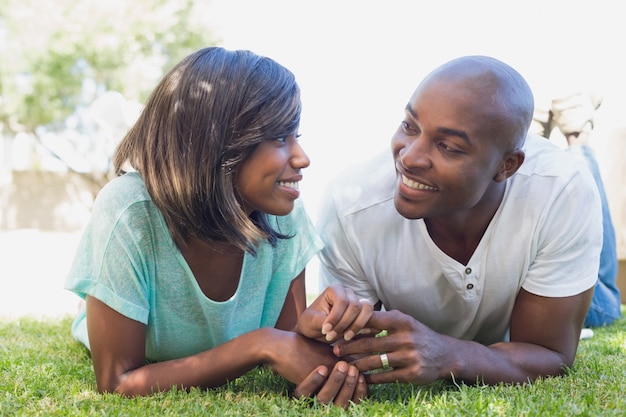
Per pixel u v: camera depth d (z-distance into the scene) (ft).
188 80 6.81
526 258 7.48
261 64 6.95
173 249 7.16
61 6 44.98
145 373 6.87
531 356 7.32
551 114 14.93
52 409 6.45
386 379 6.59
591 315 12.72
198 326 7.66
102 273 6.92
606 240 13.37
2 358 8.63
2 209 59.77
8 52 47.24
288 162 6.88
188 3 51.37
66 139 56.95
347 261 8.30
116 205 6.99
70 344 9.98
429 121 6.41
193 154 6.70
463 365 6.79
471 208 7.30
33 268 27.86
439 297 8.12
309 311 6.73
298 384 6.70
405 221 7.85
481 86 6.40
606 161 20.62
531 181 7.46
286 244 8.09
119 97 13.92
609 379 7.30
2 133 59.72
